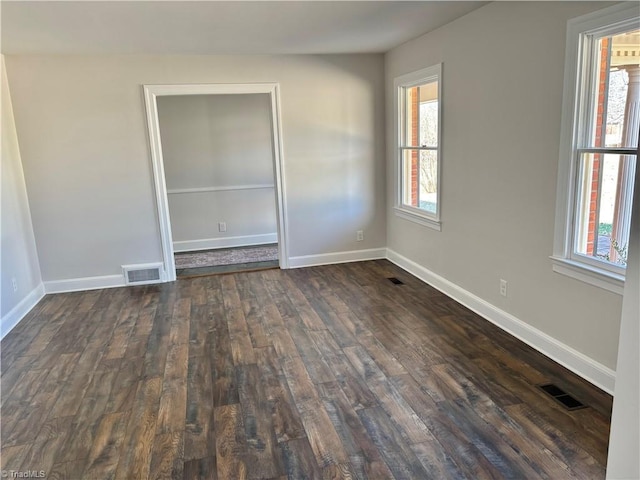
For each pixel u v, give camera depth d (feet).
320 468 7.00
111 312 13.96
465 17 11.97
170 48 14.34
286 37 13.47
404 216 16.87
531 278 10.48
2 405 9.02
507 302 11.45
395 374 9.66
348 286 15.57
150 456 7.42
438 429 7.81
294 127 17.07
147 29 11.78
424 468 6.93
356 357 10.49
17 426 8.33
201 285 16.29
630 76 7.97
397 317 12.72
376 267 17.75
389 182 18.07
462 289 13.48
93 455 7.50
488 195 11.80
